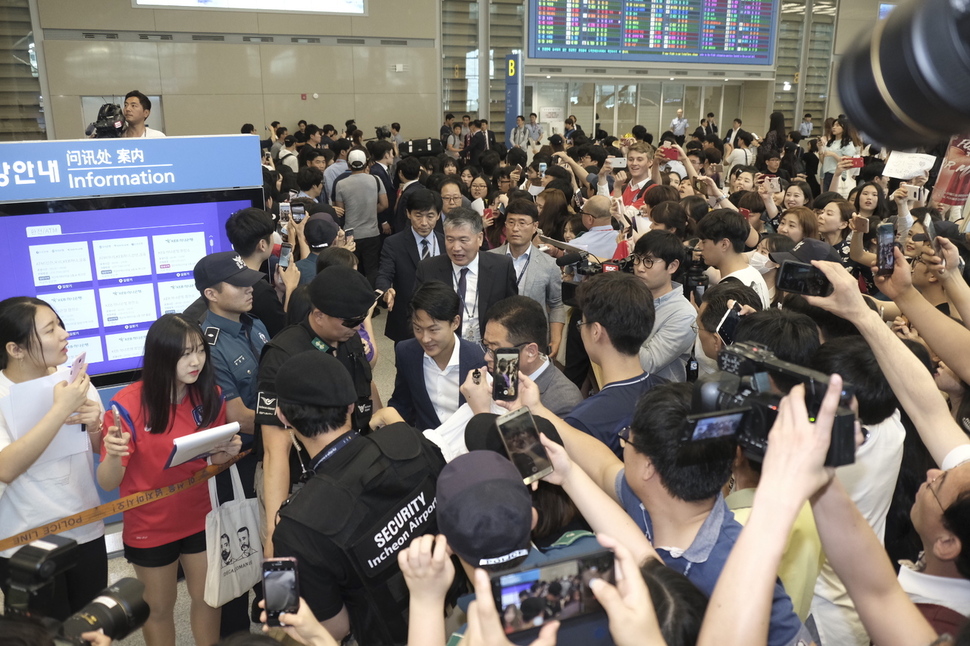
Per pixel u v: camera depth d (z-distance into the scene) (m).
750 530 0.96
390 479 1.75
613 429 2.14
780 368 1.09
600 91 16.09
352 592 1.75
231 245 3.39
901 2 0.99
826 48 17.22
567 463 1.50
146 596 2.50
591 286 2.28
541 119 14.70
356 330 2.60
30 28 11.10
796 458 0.97
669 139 10.56
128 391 2.45
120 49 11.70
